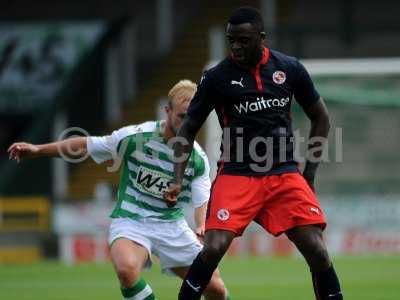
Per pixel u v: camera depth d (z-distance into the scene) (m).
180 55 79.25
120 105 75.69
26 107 76.06
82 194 72.44
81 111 71.19
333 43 70.62
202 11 81.12
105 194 63.19
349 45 67.06
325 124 23.33
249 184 22.28
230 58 22.44
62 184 66.06
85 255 60.62
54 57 75.81
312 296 36.69
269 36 60.25
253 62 22.25
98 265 54.22
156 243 23.81
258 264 51.50
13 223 63.62
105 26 75.19
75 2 81.00
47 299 36.91
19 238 63.09
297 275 45.03
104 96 73.31
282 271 47.19
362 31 63.12
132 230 23.62
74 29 75.69
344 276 43.66
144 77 78.62
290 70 22.50
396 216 58.84
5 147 76.75
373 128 60.19
